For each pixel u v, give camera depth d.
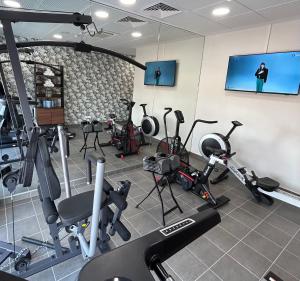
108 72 3.18
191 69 3.93
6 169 1.65
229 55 3.49
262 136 3.21
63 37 2.59
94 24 2.71
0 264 1.52
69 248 1.71
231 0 2.28
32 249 1.75
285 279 1.65
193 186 2.83
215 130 3.84
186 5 2.49
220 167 3.80
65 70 2.65
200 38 3.81
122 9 2.69
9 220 2.08
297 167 2.91
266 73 2.96
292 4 2.28
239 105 3.44
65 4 2.48
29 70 2.32
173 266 1.70
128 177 3.25
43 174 1.31
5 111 1.74
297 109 2.82
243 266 1.74
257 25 3.02
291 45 2.79
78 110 2.90
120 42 3.30
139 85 3.58
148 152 3.98
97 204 1.15
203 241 1.99
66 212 1.30
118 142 3.50
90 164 1.50
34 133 1.23
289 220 2.43
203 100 3.99
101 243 1.55
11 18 1.01
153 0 2.40
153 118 3.86
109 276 0.38
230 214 2.47
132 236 2.02
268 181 2.71
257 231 2.20
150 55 3.62
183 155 3.35
